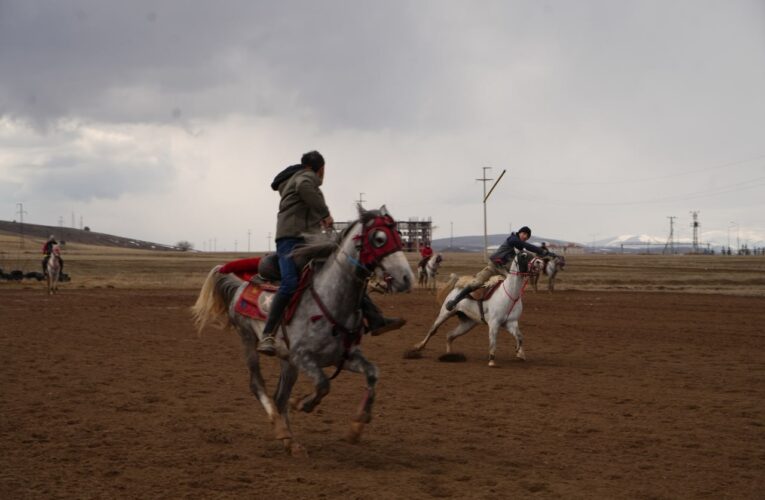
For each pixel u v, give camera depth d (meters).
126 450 8.79
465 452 8.95
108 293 38.84
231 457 8.55
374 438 9.63
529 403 11.96
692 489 7.54
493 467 8.29
